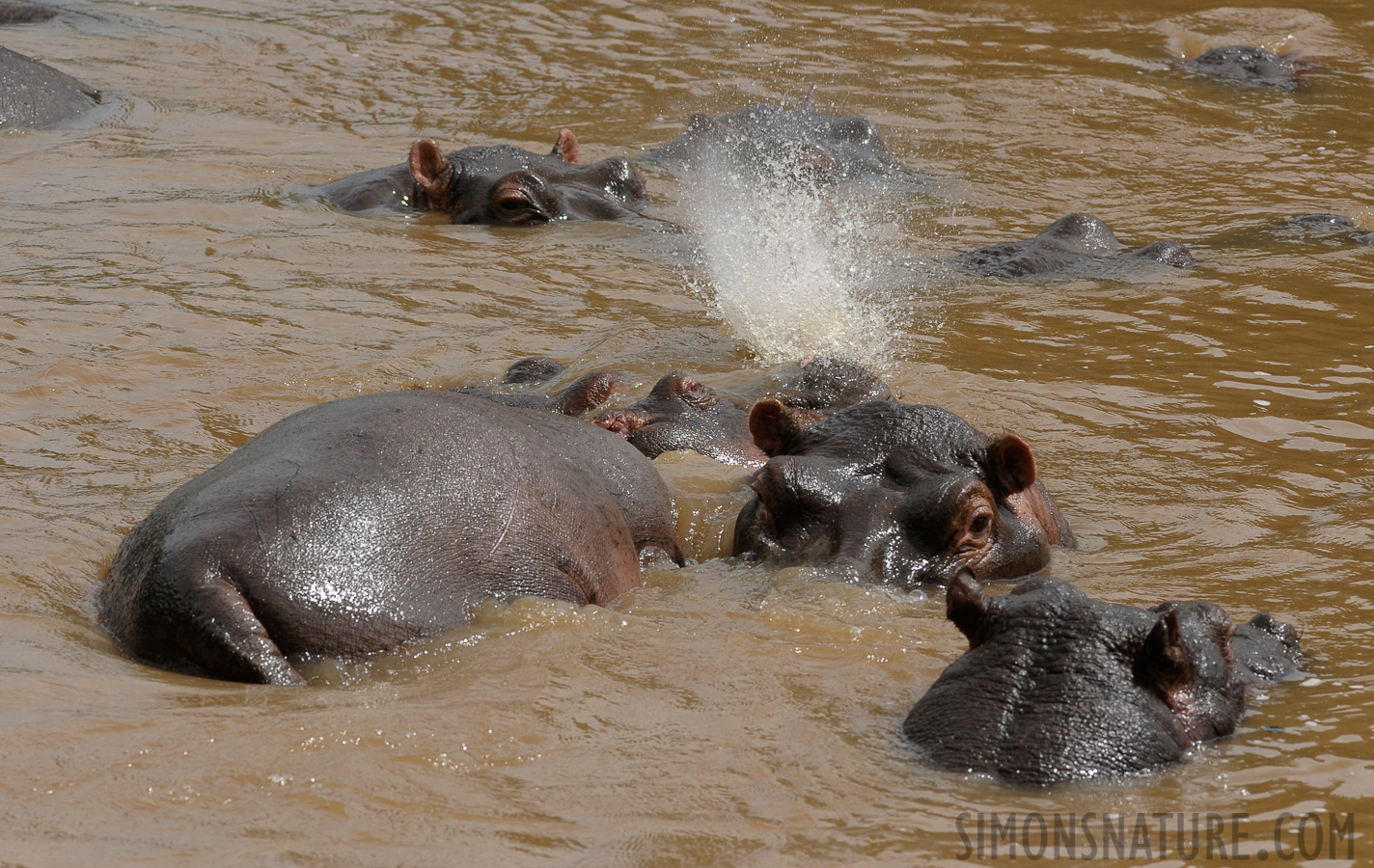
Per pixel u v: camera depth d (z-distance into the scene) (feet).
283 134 73.51
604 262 55.83
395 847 18.04
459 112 80.43
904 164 74.13
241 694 22.59
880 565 28.91
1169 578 29.86
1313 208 66.18
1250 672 24.07
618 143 76.59
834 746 21.20
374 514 25.49
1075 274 55.62
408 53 92.43
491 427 28.78
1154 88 87.86
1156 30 100.58
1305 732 21.89
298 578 24.26
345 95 82.38
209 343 44.21
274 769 19.92
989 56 94.79
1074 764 20.18
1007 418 40.68
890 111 83.15
